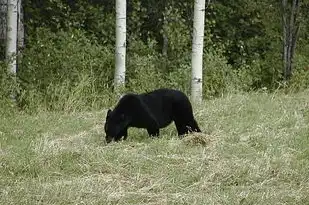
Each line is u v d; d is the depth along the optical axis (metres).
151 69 17.86
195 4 16.75
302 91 19.03
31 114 15.15
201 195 8.66
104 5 21.08
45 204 8.30
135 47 19.08
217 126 12.98
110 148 11.02
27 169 9.72
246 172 9.55
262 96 16.91
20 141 11.71
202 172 9.55
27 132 12.75
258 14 21.45
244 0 21.47
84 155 10.31
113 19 19.97
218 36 21.03
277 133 12.13
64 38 17.69
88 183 9.06
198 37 16.78
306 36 22.23
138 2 19.73
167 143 11.27
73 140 11.99
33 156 10.16
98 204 8.29
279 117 13.62
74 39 17.89
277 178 9.41
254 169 9.62
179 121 12.39
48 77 16.78
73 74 16.89
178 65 19.00
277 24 21.22
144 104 11.98
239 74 18.91
